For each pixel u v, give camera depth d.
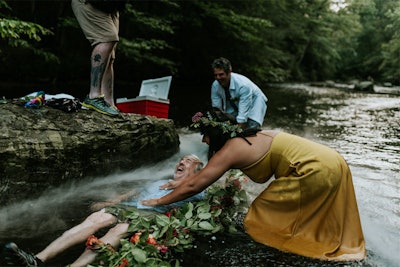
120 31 13.55
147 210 3.37
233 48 19.02
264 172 3.18
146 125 4.74
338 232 2.96
